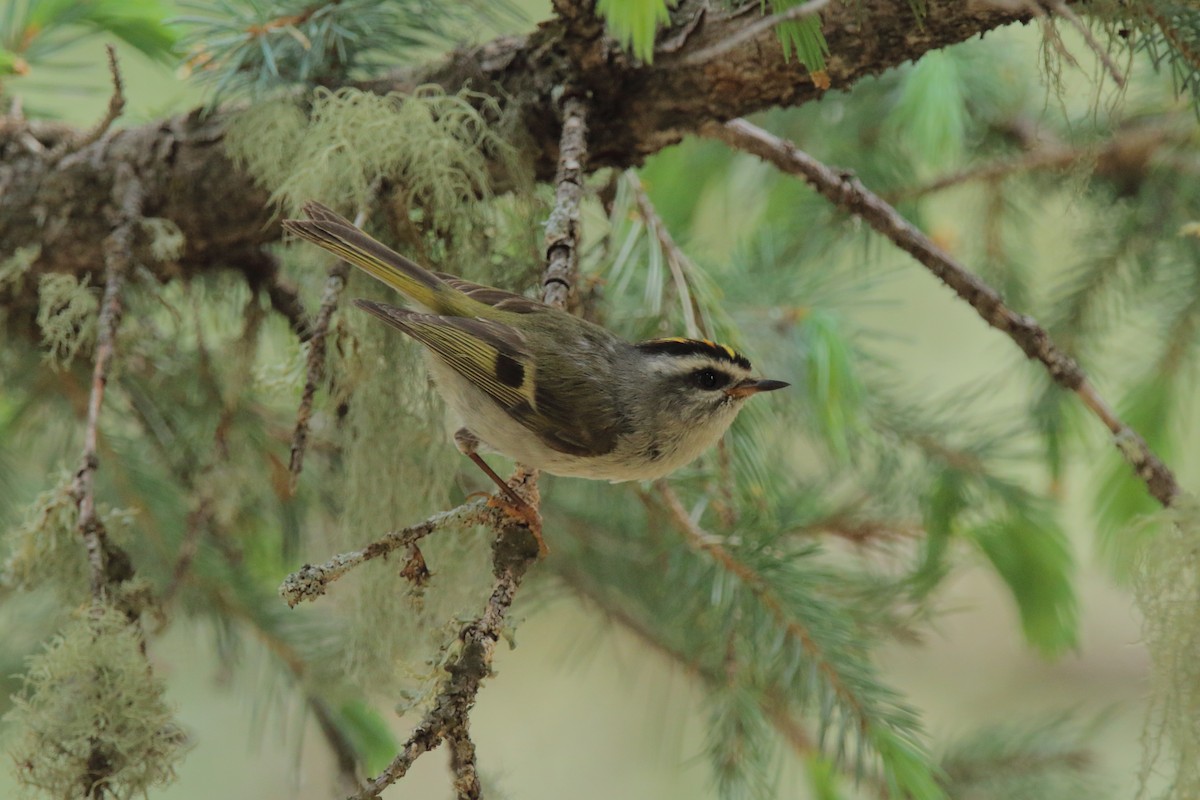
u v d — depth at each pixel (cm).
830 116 955
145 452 834
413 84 729
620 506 823
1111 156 878
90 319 719
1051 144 897
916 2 617
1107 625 1213
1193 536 536
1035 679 1191
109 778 546
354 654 681
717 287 789
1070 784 786
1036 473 937
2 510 801
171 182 756
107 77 1012
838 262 959
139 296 775
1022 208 946
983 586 1268
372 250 646
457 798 476
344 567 550
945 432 855
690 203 989
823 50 628
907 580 798
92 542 588
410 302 698
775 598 710
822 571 765
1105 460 841
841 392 776
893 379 908
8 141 786
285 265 817
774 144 736
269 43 721
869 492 848
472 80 719
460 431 723
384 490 680
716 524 769
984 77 918
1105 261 901
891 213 718
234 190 752
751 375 731
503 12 722
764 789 687
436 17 734
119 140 771
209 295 813
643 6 469
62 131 800
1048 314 909
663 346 728
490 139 709
